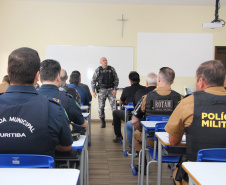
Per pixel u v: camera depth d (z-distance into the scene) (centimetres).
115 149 361
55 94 161
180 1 591
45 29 609
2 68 605
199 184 79
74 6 609
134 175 262
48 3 605
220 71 123
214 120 116
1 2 596
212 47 632
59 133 108
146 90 293
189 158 121
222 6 623
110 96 545
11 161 96
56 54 613
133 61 625
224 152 108
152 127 186
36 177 82
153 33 623
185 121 123
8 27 602
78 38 614
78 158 153
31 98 102
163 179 254
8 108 97
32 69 104
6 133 96
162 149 168
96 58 619
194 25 627
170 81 229
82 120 169
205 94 121
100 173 266
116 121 395
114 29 618
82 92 344
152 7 620
